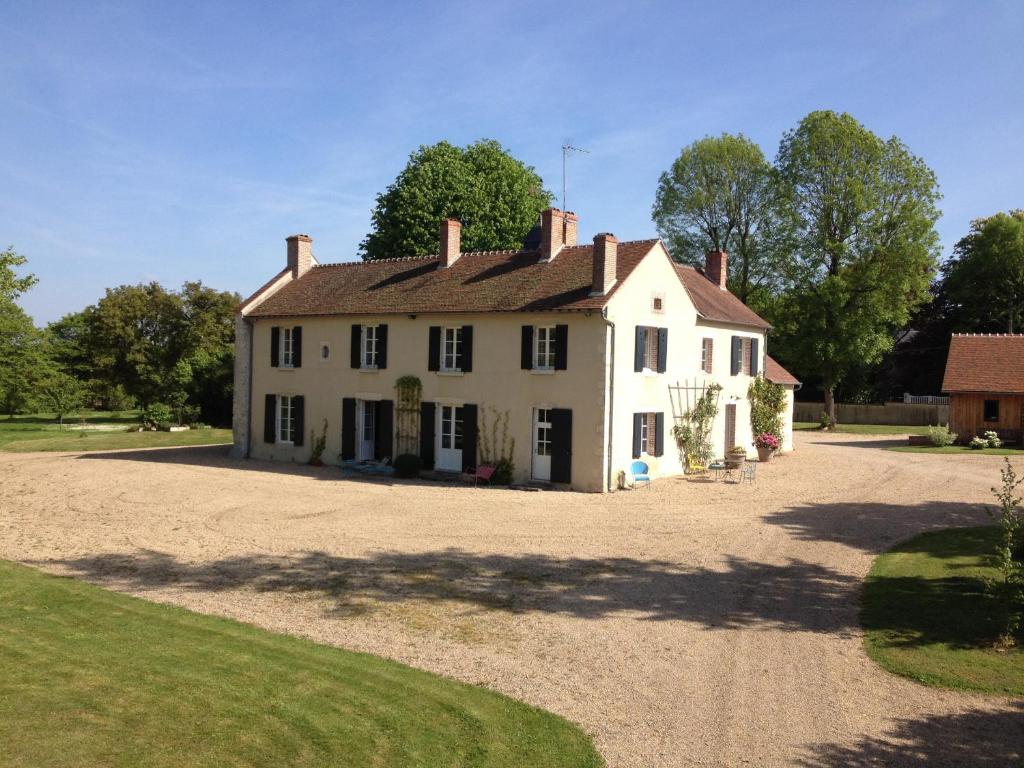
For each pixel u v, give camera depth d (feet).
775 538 56.90
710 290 109.40
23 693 26.23
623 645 35.86
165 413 151.23
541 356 81.66
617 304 78.33
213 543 54.75
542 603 42.06
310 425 98.48
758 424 106.83
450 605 41.63
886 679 31.91
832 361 151.33
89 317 171.22
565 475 78.54
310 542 55.06
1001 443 120.06
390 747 24.57
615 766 24.61
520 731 26.55
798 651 35.09
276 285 107.34
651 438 85.66
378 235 145.59
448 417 87.56
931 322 191.31
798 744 26.25
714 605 41.81
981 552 51.47
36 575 45.34
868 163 144.97
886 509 68.08
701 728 27.40
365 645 35.35
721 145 159.22
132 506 68.85
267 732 24.72
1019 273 167.73
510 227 147.95
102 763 21.77
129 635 34.04
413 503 69.82
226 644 33.45
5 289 106.32
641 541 55.93
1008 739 26.66
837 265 149.79
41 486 80.79
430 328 87.86
